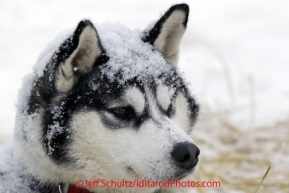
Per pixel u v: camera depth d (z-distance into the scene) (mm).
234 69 18531
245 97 16141
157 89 7801
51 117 7461
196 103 8750
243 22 23750
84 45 7574
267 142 13305
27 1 27875
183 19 8484
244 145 13156
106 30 8398
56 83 7523
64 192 7973
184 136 7359
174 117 8055
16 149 8016
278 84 16906
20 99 7910
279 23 23203
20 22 24891
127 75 7629
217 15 24859
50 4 27500
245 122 14383
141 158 7332
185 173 7367
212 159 12367
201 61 19453
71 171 7574
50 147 7379
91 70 7730
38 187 7922
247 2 26484
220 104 15570
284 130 13742
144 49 8125
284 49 20266
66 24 24469
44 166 7605
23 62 20078
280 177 11500
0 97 16828
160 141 7297
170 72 8281
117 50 7883
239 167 12258
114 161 7484
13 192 7797
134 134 7473
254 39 21609
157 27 8344
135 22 23688
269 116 14625
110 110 7527
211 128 14219
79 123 7445
